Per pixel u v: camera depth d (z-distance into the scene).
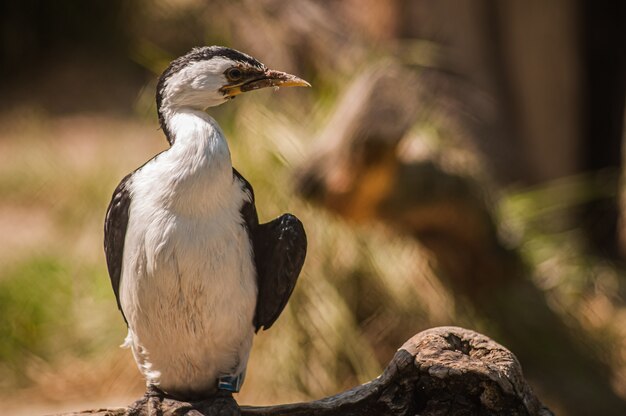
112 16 22.84
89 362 11.36
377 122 9.77
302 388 10.48
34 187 16.30
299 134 11.23
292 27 11.95
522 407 5.02
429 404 5.07
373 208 10.30
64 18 23.55
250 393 10.40
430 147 10.67
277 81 5.21
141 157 12.73
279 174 10.95
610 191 14.82
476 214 10.68
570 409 11.06
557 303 12.26
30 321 11.91
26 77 22.86
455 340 5.25
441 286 11.13
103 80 22.16
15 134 19.36
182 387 5.33
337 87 11.55
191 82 5.12
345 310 10.80
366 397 5.19
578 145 14.68
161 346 5.14
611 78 15.16
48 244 13.47
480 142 12.46
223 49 5.25
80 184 13.61
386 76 10.02
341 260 10.95
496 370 4.98
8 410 10.37
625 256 14.57
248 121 11.34
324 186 10.12
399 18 12.02
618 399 11.38
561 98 14.04
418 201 10.26
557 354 11.60
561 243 13.21
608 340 12.06
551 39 13.84
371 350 10.78
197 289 4.95
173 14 12.51
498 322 11.38
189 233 4.90
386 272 11.02
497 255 11.14
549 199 13.39
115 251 5.21
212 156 4.90
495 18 13.11
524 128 13.98
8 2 23.53
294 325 10.66
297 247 5.29
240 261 5.06
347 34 11.95
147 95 12.64
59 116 20.47
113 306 11.76
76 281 12.33
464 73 12.49
